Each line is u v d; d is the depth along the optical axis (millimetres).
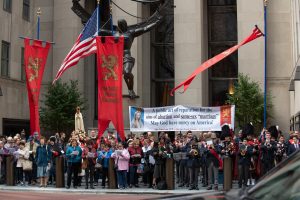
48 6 36344
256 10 33031
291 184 3666
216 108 18141
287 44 33156
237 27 34219
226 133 17391
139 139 18484
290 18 33125
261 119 31094
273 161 16688
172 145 18531
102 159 17453
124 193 15930
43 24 36250
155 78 38125
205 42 36094
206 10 36781
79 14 21812
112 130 22641
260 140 18672
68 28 35594
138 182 19234
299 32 24984
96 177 18875
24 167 18609
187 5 34156
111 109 17625
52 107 32531
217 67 37062
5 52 31734
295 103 27484
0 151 19484
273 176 3928
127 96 23172
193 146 16578
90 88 36656
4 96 31203
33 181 19094
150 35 37781
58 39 35812
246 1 33188
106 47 17734
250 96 30672
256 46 32750
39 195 15469
